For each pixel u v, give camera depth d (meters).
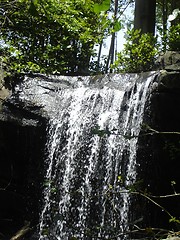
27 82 8.88
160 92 7.02
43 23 9.05
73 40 11.84
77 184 7.84
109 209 7.00
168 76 6.94
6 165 8.12
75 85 9.25
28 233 7.73
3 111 8.02
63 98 8.73
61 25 9.09
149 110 7.20
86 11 8.68
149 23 11.43
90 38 9.14
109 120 8.03
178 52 9.38
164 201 7.32
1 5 6.88
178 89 6.91
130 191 3.08
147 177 7.29
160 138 7.14
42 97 8.58
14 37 9.61
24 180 8.24
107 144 7.79
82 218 7.41
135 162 7.36
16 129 7.96
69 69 12.76
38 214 7.96
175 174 7.25
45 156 8.12
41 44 10.03
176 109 6.98
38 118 8.13
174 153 7.09
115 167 7.57
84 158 7.97
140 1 11.55
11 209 8.11
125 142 7.57
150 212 7.23
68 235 7.05
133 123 7.66
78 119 8.34
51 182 3.34
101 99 8.41
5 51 9.52
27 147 8.12
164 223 7.29
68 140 8.17
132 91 8.06
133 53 10.20
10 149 8.07
